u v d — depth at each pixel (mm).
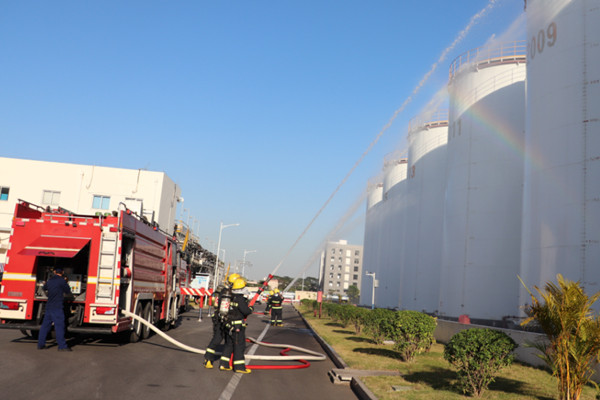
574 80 16219
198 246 43938
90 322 12094
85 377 8430
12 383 7551
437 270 36969
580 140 15766
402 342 12859
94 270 12203
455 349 8664
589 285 14883
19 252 12188
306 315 38250
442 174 38531
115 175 39781
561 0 17047
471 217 25656
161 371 9648
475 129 26281
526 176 18203
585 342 7281
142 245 14352
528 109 18422
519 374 11336
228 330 10422
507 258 24203
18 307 12039
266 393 8281
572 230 15578
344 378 9938
